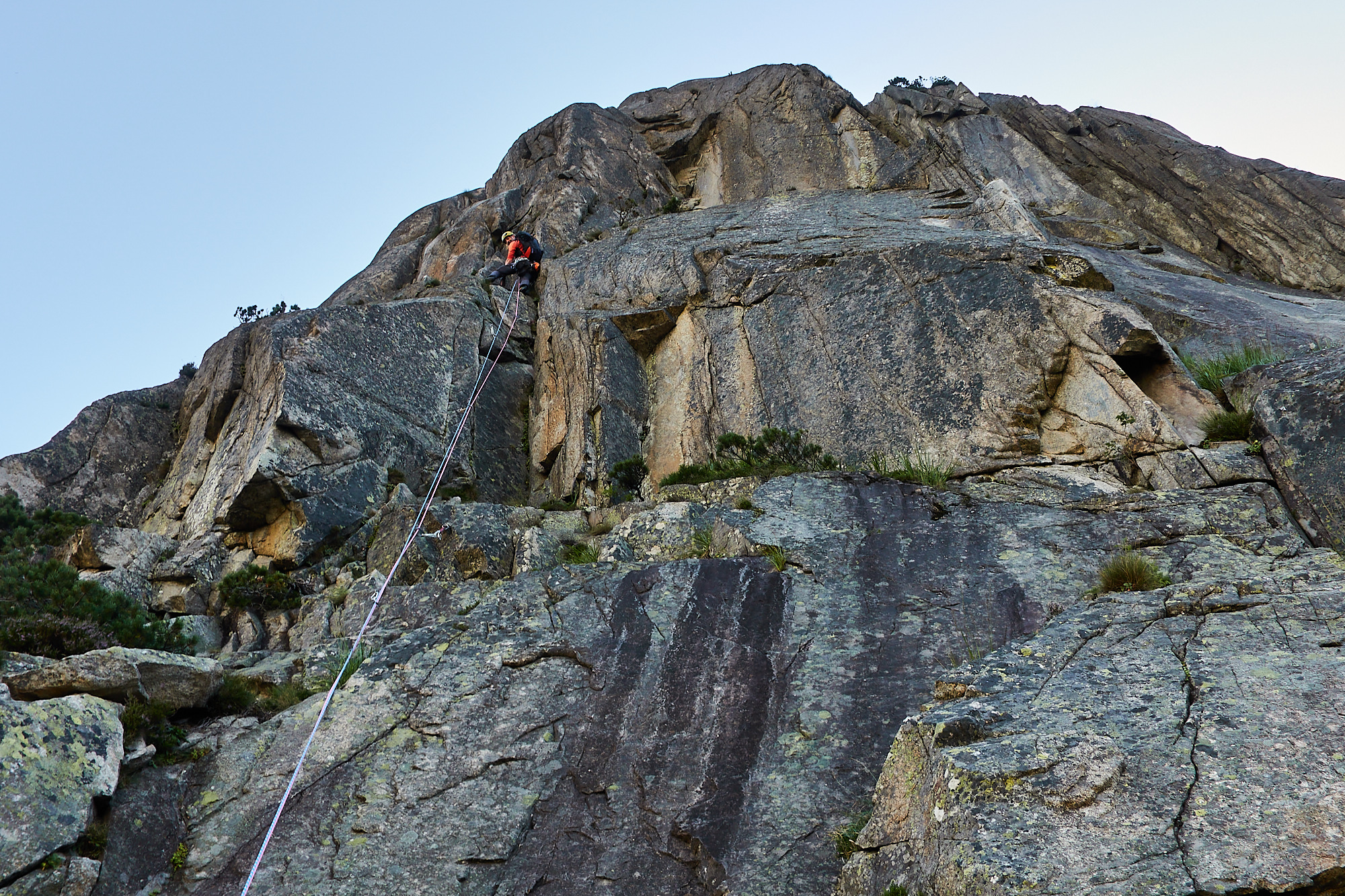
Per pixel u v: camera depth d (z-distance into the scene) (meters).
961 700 7.56
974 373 14.84
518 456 19.22
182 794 8.97
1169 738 6.50
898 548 11.16
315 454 16.23
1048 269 15.52
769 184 28.70
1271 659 7.25
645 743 9.01
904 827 6.86
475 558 13.30
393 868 8.15
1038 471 13.27
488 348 20.41
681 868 7.93
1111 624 8.35
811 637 9.92
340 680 10.91
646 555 12.54
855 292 16.64
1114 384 13.67
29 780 7.84
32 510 17.61
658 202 28.86
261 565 15.14
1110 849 5.67
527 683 9.86
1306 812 5.64
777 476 13.65
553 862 8.12
